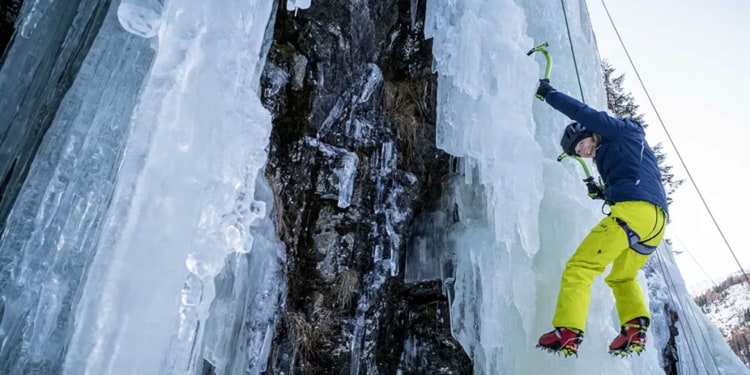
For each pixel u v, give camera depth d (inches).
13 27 109.3
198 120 91.7
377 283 171.2
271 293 134.5
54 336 77.7
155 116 86.8
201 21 96.3
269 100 152.5
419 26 209.3
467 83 161.3
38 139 91.0
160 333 78.8
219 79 96.7
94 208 85.3
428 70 203.5
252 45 110.3
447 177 191.3
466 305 160.1
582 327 120.6
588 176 145.2
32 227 80.6
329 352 159.0
